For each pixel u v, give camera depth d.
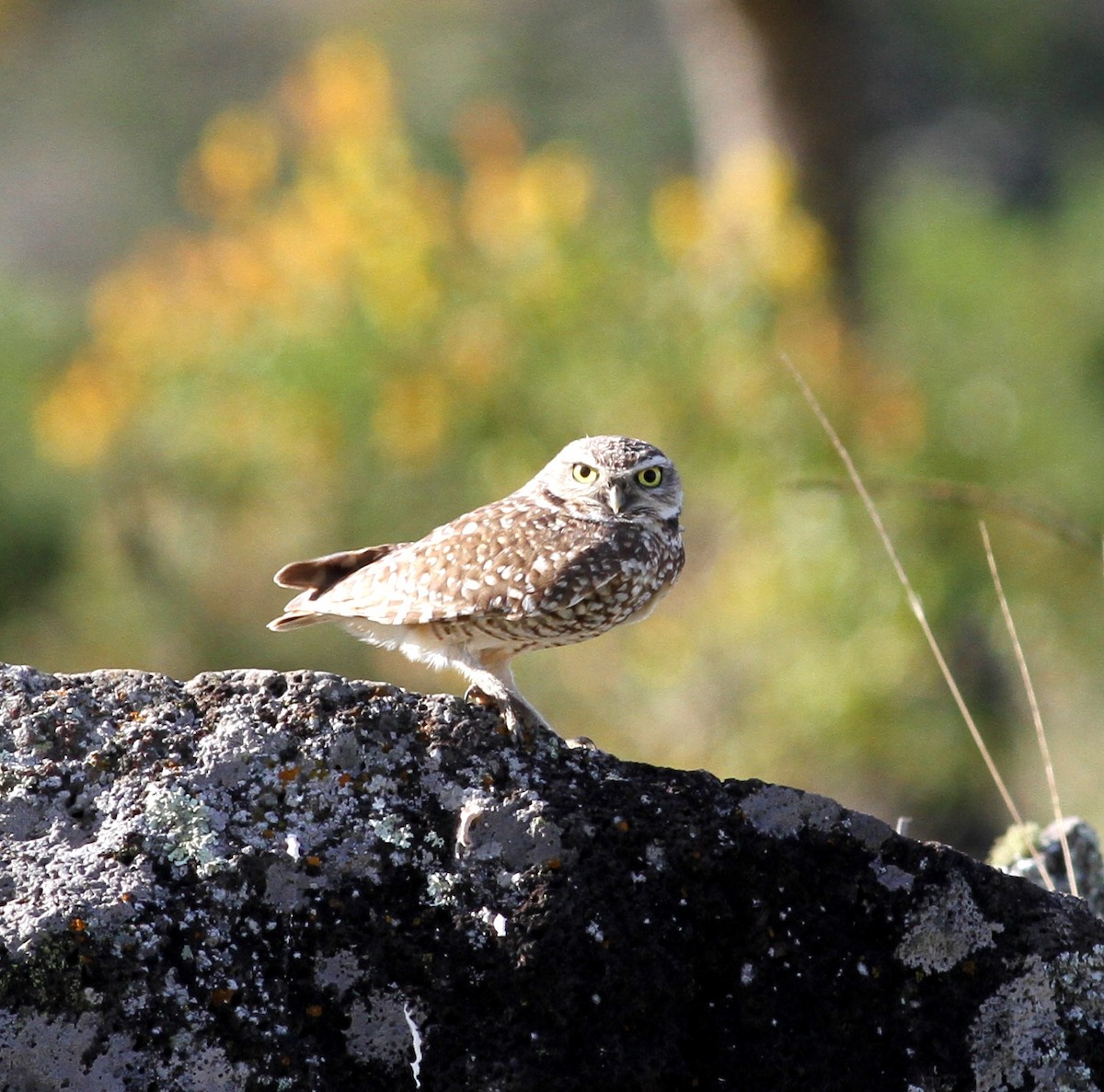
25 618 17.05
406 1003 4.87
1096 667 14.62
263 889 4.89
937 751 14.55
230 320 16.75
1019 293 18.08
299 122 19.72
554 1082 4.84
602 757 5.30
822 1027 5.03
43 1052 4.59
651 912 5.04
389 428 16.06
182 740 5.13
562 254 16.19
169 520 16.69
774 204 16.06
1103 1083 5.02
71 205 31.58
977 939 5.10
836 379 15.43
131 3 31.23
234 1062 4.71
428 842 5.05
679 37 20.38
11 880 4.77
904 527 14.70
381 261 16.36
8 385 17.92
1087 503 15.77
